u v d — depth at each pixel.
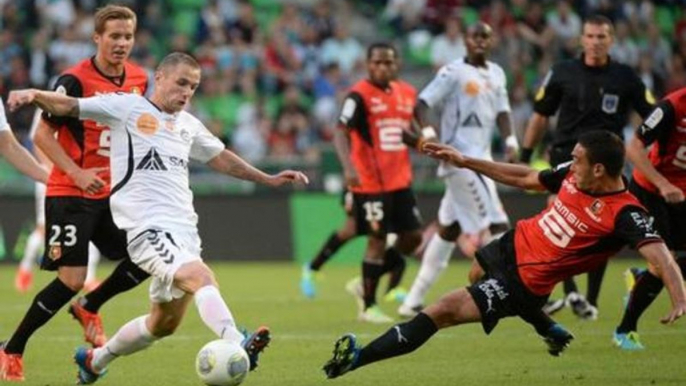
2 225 72.06
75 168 29.97
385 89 46.50
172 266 26.89
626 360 33.53
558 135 42.44
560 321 43.03
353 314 46.88
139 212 27.72
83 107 27.78
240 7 94.00
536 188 29.59
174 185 28.22
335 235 52.75
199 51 90.31
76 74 33.12
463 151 46.28
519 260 28.80
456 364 33.22
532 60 92.75
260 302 51.59
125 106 28.12
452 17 97.88
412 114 46.62
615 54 92.31
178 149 28.55
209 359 25.56
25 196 72.25
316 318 45.47
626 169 61.31
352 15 103.19
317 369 32.53
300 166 75.00
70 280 31.84
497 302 28.58
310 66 92.38
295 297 53.81
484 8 98.62
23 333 31.34
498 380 30.41
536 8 93.81
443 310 28.34
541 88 42.81
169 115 28.56
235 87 88.88
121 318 45.47
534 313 29.27
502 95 46.91
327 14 95.69
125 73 33.78
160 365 33.53
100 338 35.03
